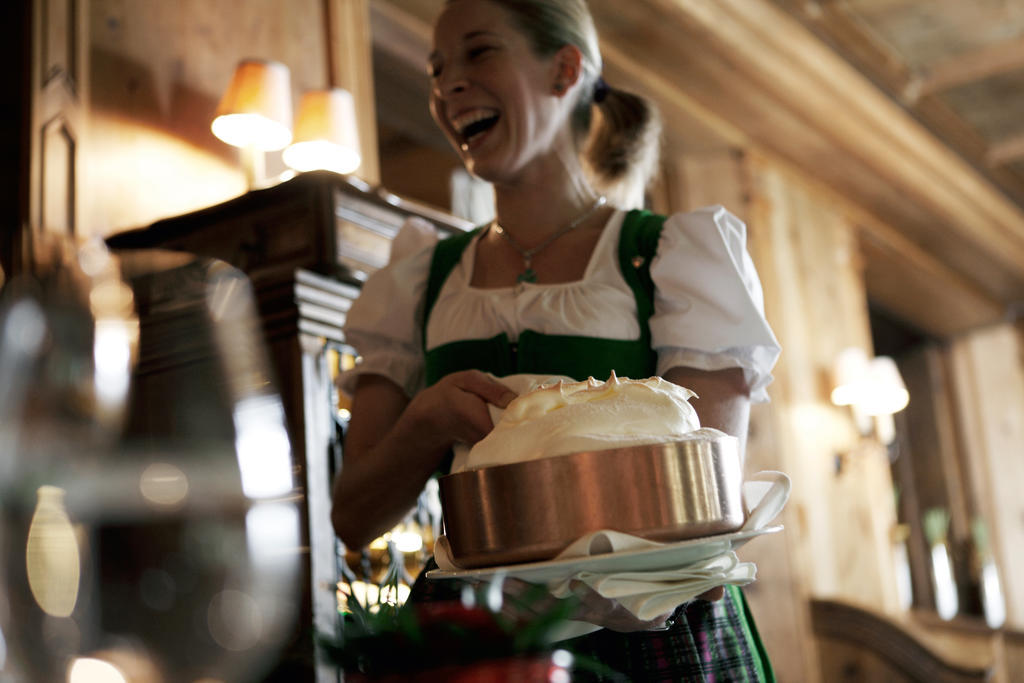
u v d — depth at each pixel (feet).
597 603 3.18
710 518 3.10
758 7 18.39
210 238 7.47
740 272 4.46
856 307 25.02
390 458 4.41
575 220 4.98
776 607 19.42
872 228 26.11
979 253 28.71
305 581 6.13
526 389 4.17
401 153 23.86
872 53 20.93
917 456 34.45
